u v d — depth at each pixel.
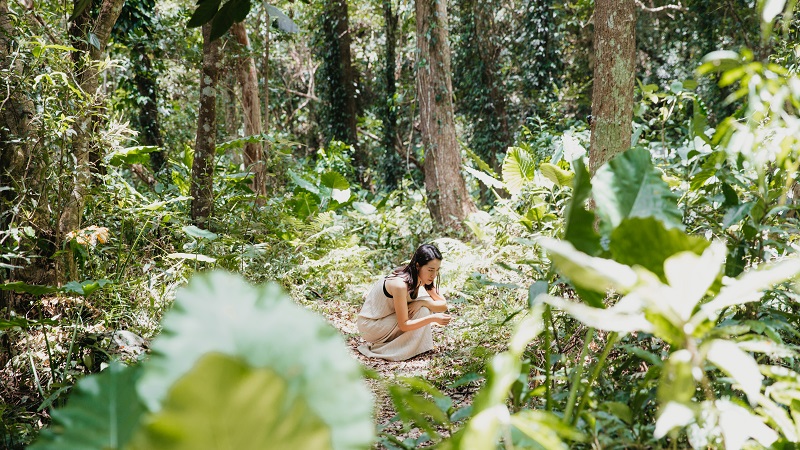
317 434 0.74
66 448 0.92
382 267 9.45
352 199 11.73
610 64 5.99
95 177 6.27
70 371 3.73
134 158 8.43
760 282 1.30
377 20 21.27
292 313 0.90
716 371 2.31
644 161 2.02
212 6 2.68
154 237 6.91
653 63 17.05
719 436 1.60
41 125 4.95
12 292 4.57
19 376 3.97
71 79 5.46
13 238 4.70
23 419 3.30
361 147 21.89
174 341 0.87
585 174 1.96
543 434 1.31
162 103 15.15
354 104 19.12
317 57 19.52
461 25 17.45
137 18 11.12
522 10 17.11
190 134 16.31
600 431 1.83
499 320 4.89
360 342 5.95
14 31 5.10
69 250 5.14
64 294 4.83
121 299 4.85
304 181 10.94
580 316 1.24
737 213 2.44
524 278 5.74
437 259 5.58
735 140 2.15
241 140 9.80
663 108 4.86
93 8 8.88
